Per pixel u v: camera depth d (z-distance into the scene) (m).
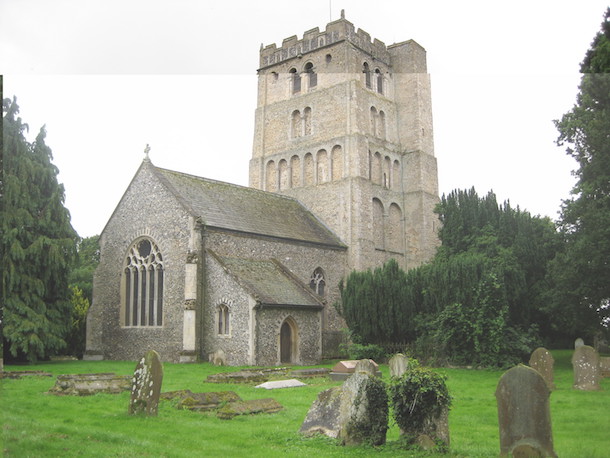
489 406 14.44
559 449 8.90
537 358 18.27
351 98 42.50
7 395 15.42
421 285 30.53
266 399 13.99
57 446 9.66
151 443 10.05
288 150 45.25
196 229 30.41
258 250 33.66
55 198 29.77
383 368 27.23
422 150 45.59
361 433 10.15
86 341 34.09
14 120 27.53
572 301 21.91
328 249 38.53
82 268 51.19
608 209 12.73
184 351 29.33
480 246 31.64
